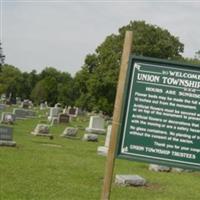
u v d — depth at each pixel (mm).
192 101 7824
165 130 7895
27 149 21672
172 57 72750
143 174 17797
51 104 125500
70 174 15656
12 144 22109
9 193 11711
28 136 30156
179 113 7859
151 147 7926
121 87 7980
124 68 7977
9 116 40094
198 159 7836
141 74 7938
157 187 15234
